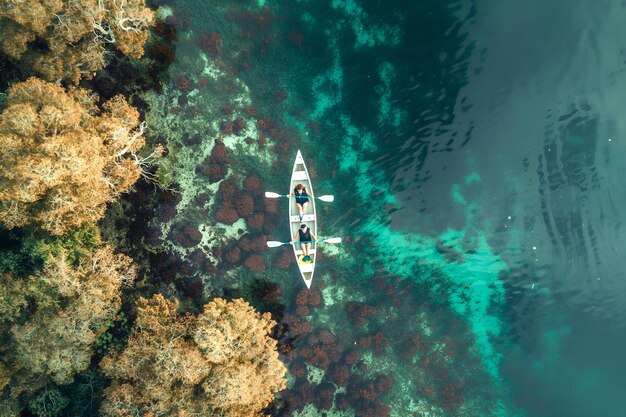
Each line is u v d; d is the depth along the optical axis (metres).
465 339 26.22
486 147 24.66
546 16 23.81
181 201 24.02
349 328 25.66
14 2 16.36
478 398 26.23
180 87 23.81
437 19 24.23
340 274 25.62
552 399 25.72
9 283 18.66
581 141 24.11
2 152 15.98
